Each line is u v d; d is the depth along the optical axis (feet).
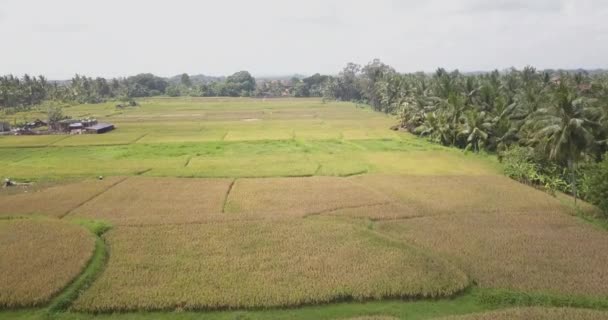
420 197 132.16
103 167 174.70
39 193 136.46
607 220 111.45
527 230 104.12
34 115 396.16
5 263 85.81
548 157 139.95
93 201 128.36
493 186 144.66
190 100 611.47
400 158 195.11
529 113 184.03
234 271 83.30
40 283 77.92
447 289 76.64
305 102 574.56
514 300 73.92
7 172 165.48
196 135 265.95
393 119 358.43
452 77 306.76
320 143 235.40
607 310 70.64
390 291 76.23
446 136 228.43
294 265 85.81
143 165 178.70
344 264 86.17
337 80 620.49
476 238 99.14
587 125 125.59
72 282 79.87
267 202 127.85
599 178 112.57
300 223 108.99
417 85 315.17
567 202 128.57
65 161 187.52
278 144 232.12
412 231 104.22
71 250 91.66
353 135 265.13
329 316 70.79
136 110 447.83
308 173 163.94
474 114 208.44
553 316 67.62
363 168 172.55
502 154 180.45
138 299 73.41
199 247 94.22
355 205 124.67
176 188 143.64
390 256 89.61
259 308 72.64
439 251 92.43
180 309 71.77
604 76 294.46
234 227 106.11
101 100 578.66
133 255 90.02
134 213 117.60
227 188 143.23
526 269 83.46
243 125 316.19
